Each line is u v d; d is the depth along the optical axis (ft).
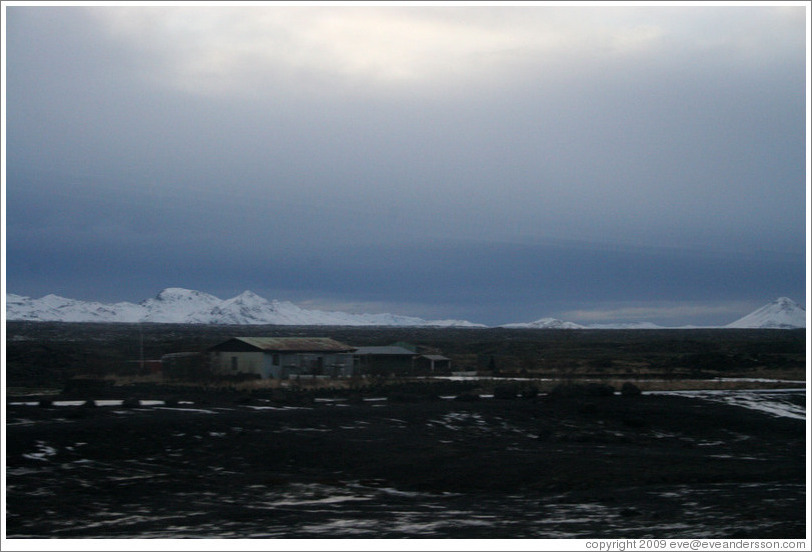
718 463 128.67
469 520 91.91
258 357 254.06
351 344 552.82
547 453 136.67
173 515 94.32
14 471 113.29
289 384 230.68
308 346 266.36
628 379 272.51
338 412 166.81
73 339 488.02
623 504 99.66
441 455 131.13
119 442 130.52
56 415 151.02
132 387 216.74
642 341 634.02
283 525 89.86
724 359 349.61
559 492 109.50
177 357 258.57
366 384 238.07
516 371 305.73
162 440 133.69
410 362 306.96
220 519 92.63
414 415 168.14
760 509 95.30
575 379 264.72
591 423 174.50
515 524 89.97
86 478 112.37
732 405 195.72
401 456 130.11
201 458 127.24
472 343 588.50
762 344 506.89
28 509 95.40
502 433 160.25
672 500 101.35
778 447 154.71
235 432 141.79
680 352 467.93
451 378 270.46
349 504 101.45
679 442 160.45
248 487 110.11
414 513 96.07
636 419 175.01
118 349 341.82
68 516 93.15
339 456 130.00
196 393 204.74
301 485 111.04
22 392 213.87
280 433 143.64
